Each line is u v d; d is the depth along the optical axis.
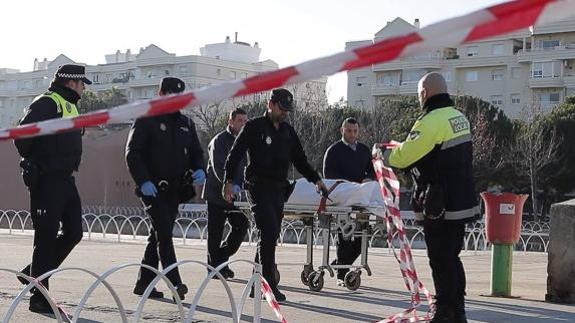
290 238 22.64
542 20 1.49
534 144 44.38
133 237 20.91
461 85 65.88
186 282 9.34
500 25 1.50
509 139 46.50
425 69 67.00
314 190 8.48
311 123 46.03
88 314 6.53
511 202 8.52
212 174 9.04
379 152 6.21
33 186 6.28
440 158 5.57
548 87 61.41
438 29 1.53
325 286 9.28
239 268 11.55
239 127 9.02
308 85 49.56
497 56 64.25
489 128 46.50
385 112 48.34
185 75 82.31
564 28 60.34
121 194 47.28
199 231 23.05
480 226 21.86
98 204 47.53
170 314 6.61
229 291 4.64
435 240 5.69
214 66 83.56
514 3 1.47
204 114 49.25
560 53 60.78
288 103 7.34
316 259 14.07
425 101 5.76
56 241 6.50
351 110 48.41
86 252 14.33
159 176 7.13
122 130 48.62
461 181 5.61
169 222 7.15
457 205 5.59
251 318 6.56
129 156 7.05
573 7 1.47
